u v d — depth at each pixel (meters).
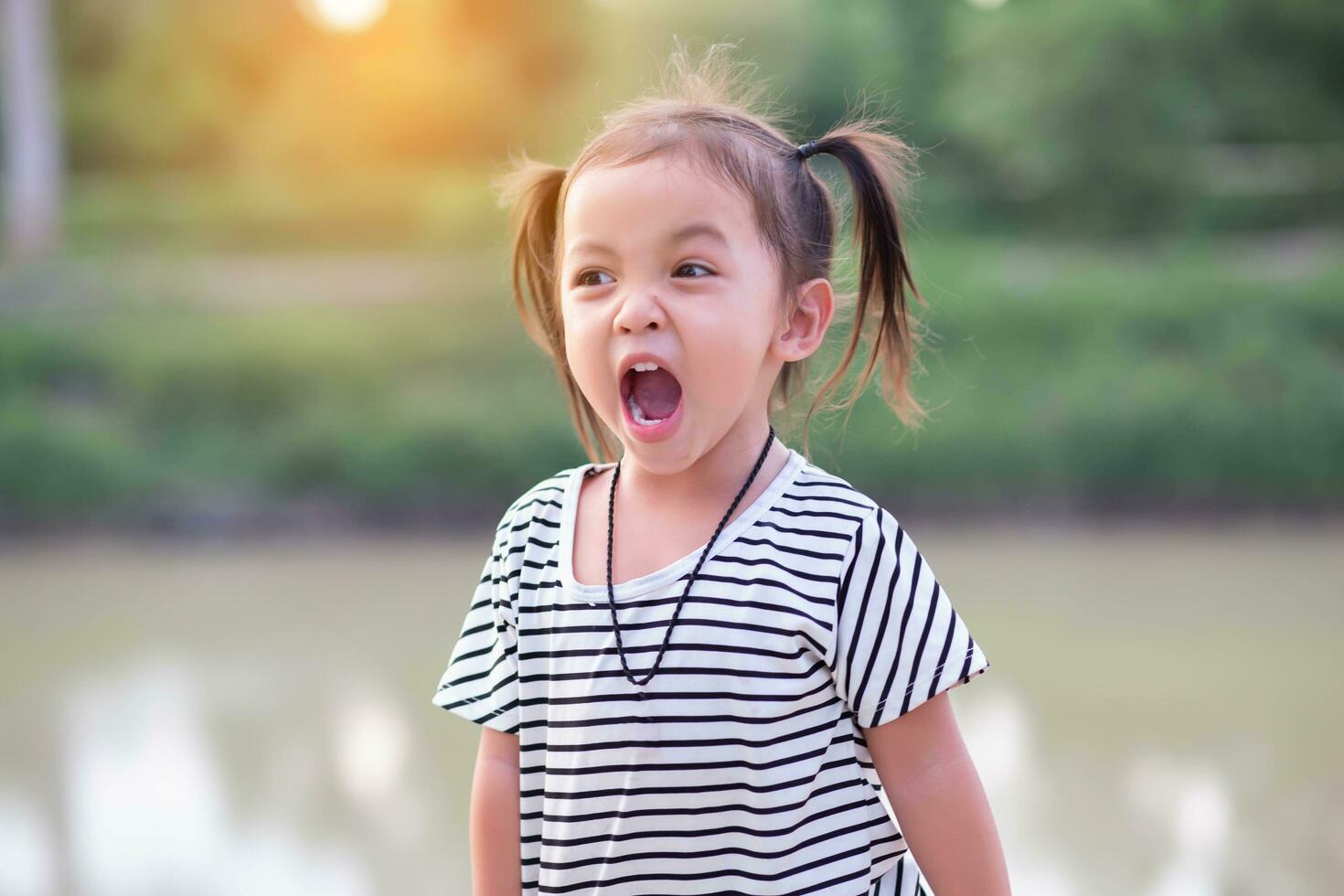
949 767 1.32
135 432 10.01
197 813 4.32
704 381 1.27
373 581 7.84
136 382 10.20
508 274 1.81
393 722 5.16
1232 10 17.39
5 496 9.30
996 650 6.02
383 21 21.75
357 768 4.69
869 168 1.49
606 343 1.28
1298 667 5.70
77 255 15.62
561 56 21.59
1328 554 8.18
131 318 11.87
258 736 5.04
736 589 1.28
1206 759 4.63
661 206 1.27
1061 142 16.50
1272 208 16.44
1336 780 4.41
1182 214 16.58
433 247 16.36
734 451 1.36
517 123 20.95
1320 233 16.20
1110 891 3.61
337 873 3.83
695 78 1.65
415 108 21.20
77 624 6.87
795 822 1.25
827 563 1.29
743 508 1.34
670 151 1.30
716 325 1.26
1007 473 9.42
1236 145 18.22
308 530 9.42
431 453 9.51
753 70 1.74
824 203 1.43
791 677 1.26
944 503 9.48
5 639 6.57
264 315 11.58
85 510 9.38
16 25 15.99
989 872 1.32
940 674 1.29
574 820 1.28
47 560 8.62
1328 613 6.63
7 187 17.64
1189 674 5.61
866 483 9.44
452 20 21.70
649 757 1.26
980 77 17.44
